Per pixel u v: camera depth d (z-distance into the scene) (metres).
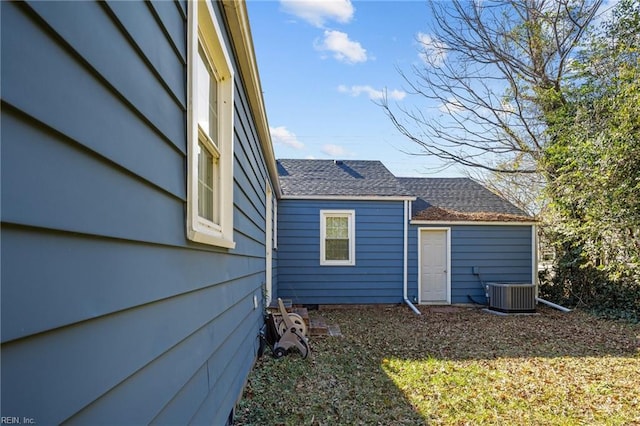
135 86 1.25
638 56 7.88
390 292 10.16
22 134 0.74
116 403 1.08
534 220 10.49
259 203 5.50
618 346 6.08
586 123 8.25
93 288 0.98
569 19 10.31
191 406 1.83
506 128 11.49
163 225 1.50
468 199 11.77
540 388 4.13
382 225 10.20
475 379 4.39
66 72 0.88
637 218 7.36
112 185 1.09
